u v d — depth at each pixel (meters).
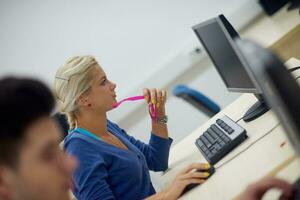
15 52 2.88
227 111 1.73
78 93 1.30
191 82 3.04
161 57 2.98
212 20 1.31
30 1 2.81
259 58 0.62
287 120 0.64
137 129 3.04
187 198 1.15
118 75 3.00
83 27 2.89
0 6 2.80
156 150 1.63
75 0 2.83
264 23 2.70
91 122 1.39
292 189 0.79
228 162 1.21
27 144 0.52
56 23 2.86
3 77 0.54
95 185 1.23
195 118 3.13
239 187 1.02
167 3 2.91
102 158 1.31
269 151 1.10
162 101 1.67
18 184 0.52
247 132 1.32
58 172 0.56
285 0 2.59
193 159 1.50
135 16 2.91
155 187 1.53
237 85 1.46
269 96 0.64
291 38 2.22
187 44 2.95
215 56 1.51
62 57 2.92
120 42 2.95
